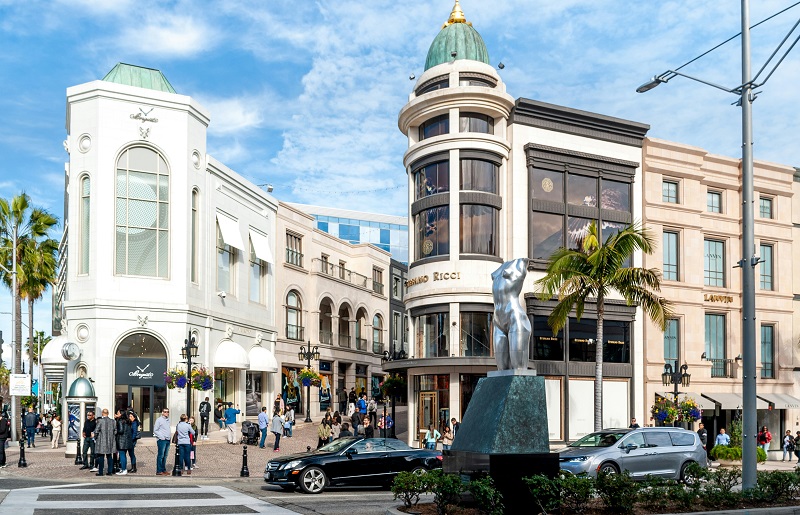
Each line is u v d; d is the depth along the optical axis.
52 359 34.50
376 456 19.89
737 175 41.69
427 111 36.75
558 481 13.02
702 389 39.00
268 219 47.50
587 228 37.69
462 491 13.06
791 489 15.70
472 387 35.12
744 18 17.45
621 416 37.38
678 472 21.33
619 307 37.50
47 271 46.03
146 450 29.86
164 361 35.59
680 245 39.50
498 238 36.12
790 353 41.78
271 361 43.66
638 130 39.16
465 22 39.66
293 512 15.16
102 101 35.47
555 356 36.00
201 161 38.44
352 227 91.75
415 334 37.06
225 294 40.31
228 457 28.72
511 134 36.66
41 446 37.22
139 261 35.75
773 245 42.22
